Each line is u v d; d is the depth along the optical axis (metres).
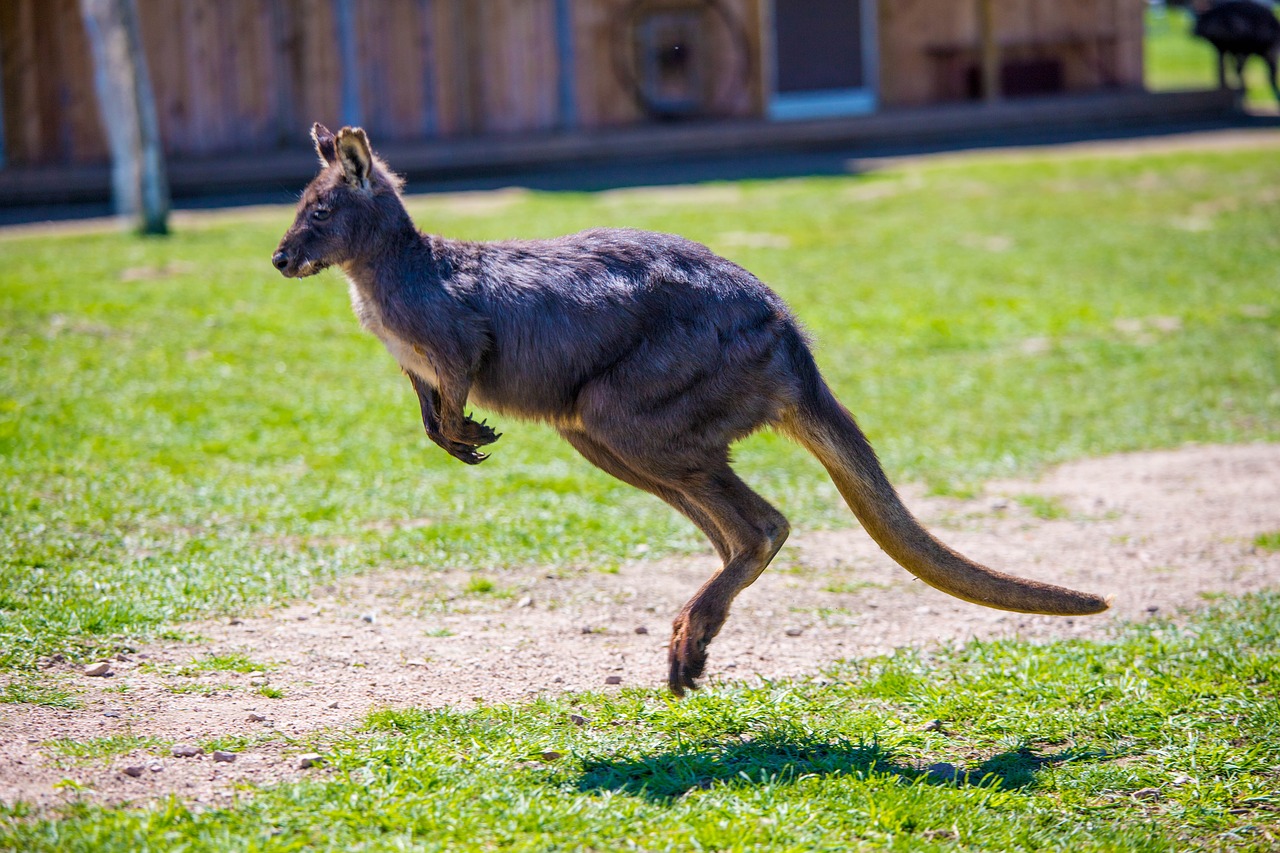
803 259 29.44
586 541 14.45
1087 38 52.91
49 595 11.70
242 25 42.56
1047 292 26.91
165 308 23.78
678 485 9.83
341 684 10.38
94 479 15.29
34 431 16.83
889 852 7.86
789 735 9.59
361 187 9.66
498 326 9.62
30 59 40.34
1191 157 41.47
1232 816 8.47
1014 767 9.20
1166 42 77.69
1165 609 12.75
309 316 23.95
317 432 18.00
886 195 37.34
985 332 24.28
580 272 9.74
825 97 51.28
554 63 46.31
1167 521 15.54
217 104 42.72
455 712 9.81
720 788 8.59
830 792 8.54
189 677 10.30
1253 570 13.79
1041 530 15.34
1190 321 24.70
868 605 12.98
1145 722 9.87
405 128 44.94
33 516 13.88
